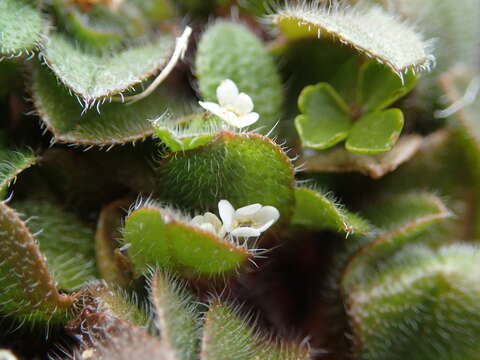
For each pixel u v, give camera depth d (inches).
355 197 2.5
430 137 2.5
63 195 2.3
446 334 2.2
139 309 2.0
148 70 2.2
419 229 2.3
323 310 2.4
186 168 2.1
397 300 2.2
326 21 2.1
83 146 2.3
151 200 2.1
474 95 2.5
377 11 2.3
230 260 1.9
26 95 2.3
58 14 2.3
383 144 2.2
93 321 1.9
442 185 2.5
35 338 2.1
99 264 2.1
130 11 2.5
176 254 2.0
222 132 2.0
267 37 2.7
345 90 2.4
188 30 2.2
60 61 2.2
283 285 2.5
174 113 2.3
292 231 2.3
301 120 2.3
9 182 2.1
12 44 2.1
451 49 2.6
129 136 2.1
